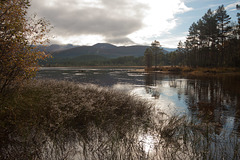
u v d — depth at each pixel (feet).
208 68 169.89
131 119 21.30
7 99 17.34
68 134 16.02
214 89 57.47
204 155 13.17
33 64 18.21
